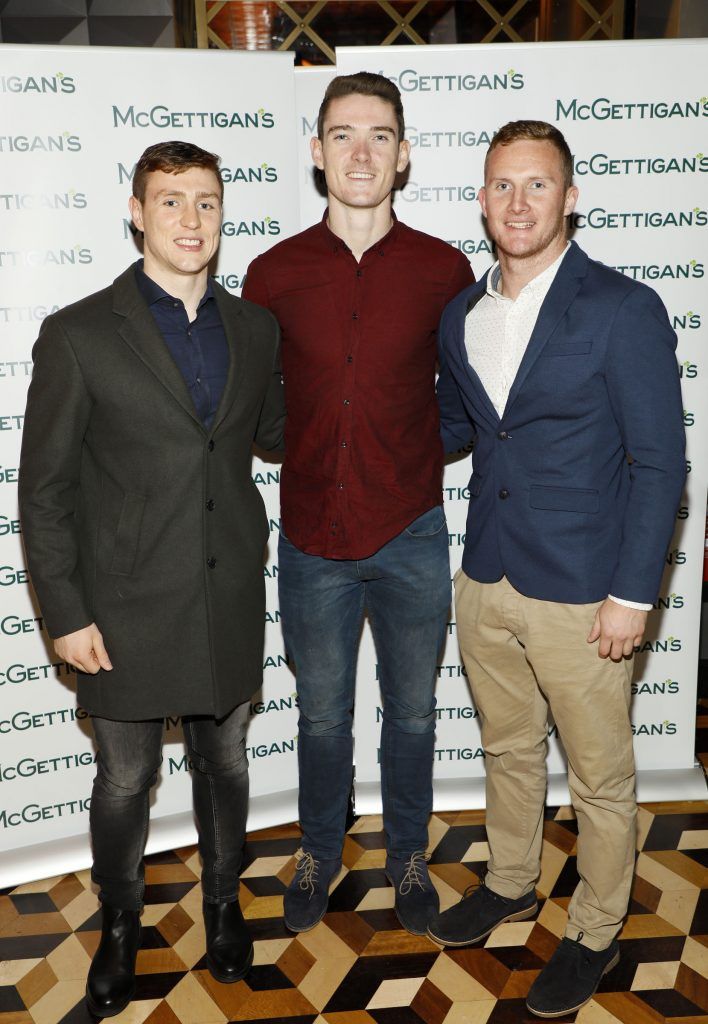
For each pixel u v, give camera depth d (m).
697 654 2.64
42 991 1.97
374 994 1.93
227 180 2.22
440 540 2.04
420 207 2.32
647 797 2.64
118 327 1.65
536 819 2.06
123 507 1.70
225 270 2.27
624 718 1.80
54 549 1.67
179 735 2.53
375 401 1.91
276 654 2.55
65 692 2.40
